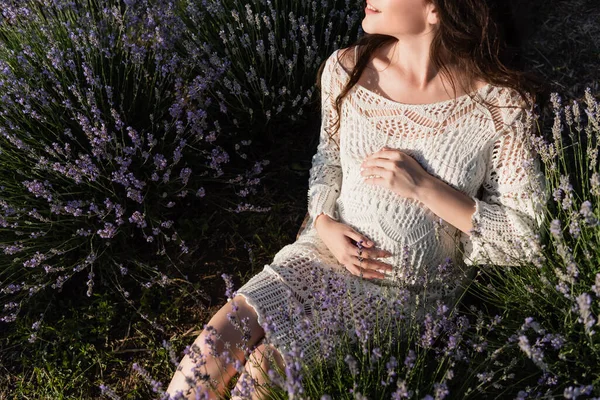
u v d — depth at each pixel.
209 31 3.59
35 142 2.92
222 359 2.23
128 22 3.30
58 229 2.98
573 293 2.12
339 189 2.70
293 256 2.49
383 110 2.44
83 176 3.01
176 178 2.97
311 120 3.54
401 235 2.39
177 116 2.95
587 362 2.09
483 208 2.34
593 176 2.03
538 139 2.30
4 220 2.72
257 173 3.16
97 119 2.98
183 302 2.98
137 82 3.19
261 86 3.23
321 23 3.61
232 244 3.18
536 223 2.34
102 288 3.02
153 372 2.78
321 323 2.16
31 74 2.98
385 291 2.42
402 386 1.74
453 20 2.19
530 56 3.73
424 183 2.33
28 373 2.80
